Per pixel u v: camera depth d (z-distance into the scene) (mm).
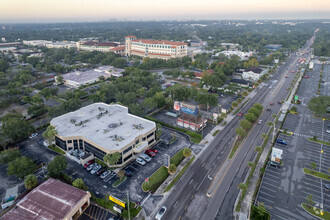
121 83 172875
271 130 122875
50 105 157250
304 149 105125
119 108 132125
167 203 75188
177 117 138875
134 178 87000
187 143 111125
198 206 73938
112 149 91625
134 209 71812
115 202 72062
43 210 67125
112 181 85562
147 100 140625
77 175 88875
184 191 80500
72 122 114312
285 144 108688
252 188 81312
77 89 178750
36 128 122562
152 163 95938
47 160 97438
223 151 104062
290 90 186250
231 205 74188
